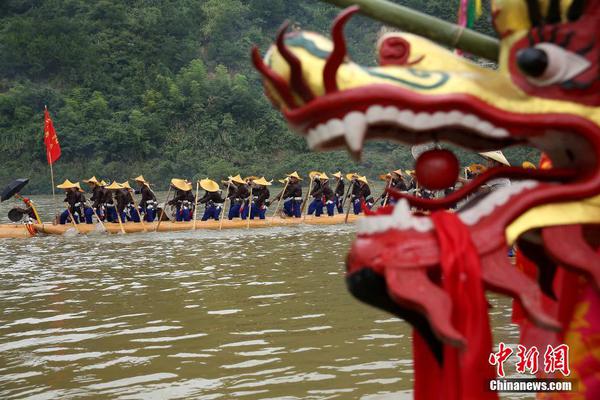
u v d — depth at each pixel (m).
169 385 5.36
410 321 2.02
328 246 16.69
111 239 20.05
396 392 4.85
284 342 6.73
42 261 14.74
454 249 1.87
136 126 74.19
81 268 13.37
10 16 90.56
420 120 1.92
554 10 1.98
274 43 2.05
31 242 19.50
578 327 2.18
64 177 71.50
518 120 1.96
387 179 24.31
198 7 94.88
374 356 6.02
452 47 2.19
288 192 25.44
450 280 1.86
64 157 73.50
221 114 77.81
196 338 7.05
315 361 5.93
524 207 1.97
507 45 2.07
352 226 23.80
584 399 2.16
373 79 1.91
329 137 1.92
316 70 1.91
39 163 72.31
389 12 2.16
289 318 7.93
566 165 2.15
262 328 7.41
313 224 24.67
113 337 7.23
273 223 24.22
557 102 1.98
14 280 11.88
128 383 5.46
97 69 82.19
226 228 23.41
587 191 1.98
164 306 8.98
